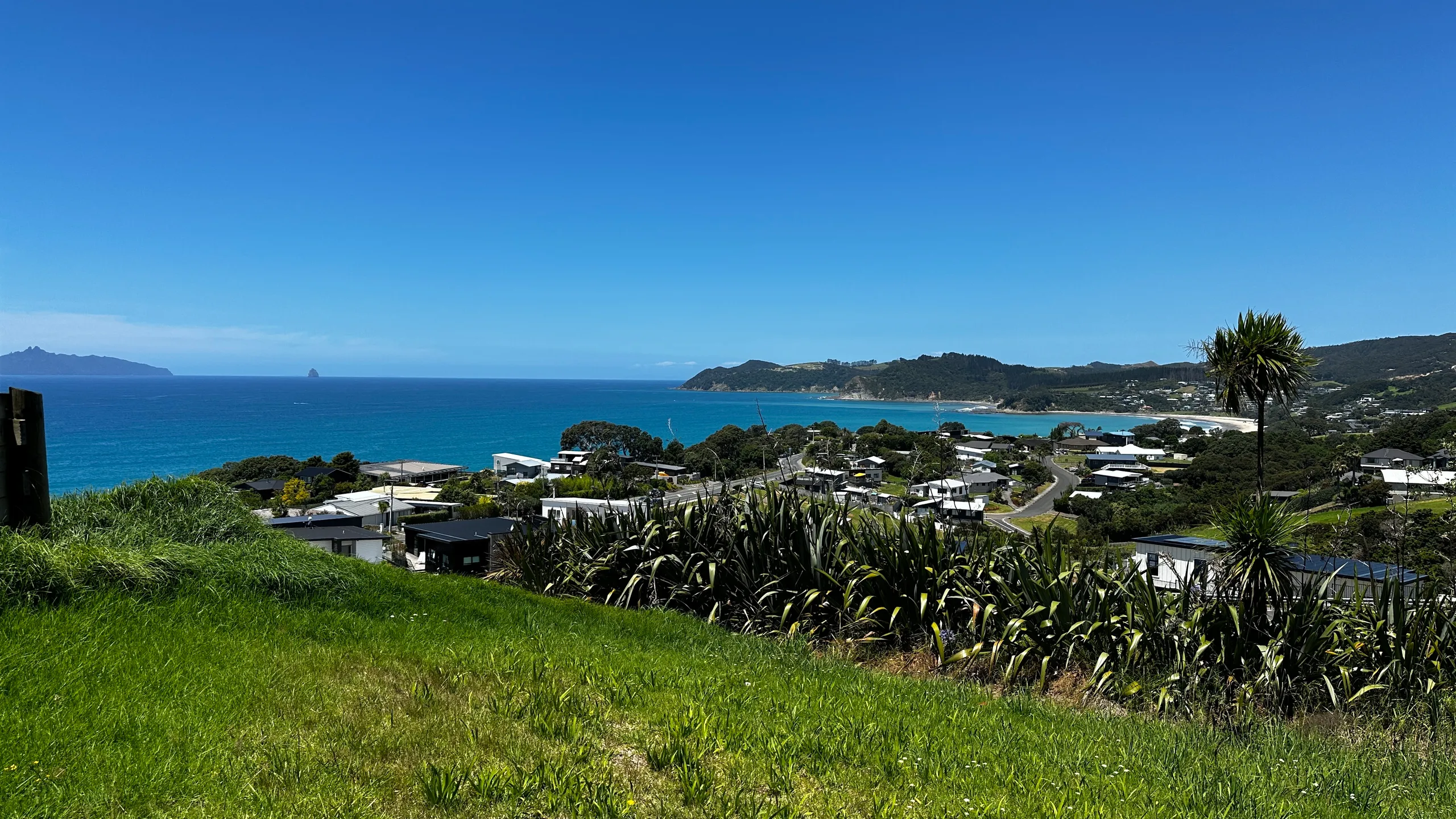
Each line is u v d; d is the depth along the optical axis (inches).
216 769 127.2
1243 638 248.1
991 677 269.7
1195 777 168.7
